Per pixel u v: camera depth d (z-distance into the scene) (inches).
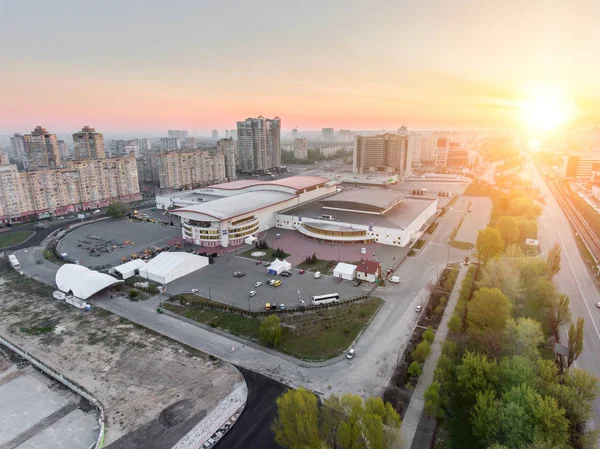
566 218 6879.9
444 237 5733.3
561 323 2903.5
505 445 1806.1
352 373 2581.2
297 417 1737.2
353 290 3860.7
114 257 5147.6
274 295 3782.0
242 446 2016.5
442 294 3720.5
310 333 3078.2
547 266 3617.1
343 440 1710.1
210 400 2359.7
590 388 1982.0
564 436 1761.8
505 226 5147.6
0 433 2162.9
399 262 4645.7
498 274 3464.6
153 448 2010.3
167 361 2755.9
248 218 5831.7
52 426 2207.2
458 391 2198.6
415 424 2132.1
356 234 5502.0
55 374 2628.0
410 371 2420.0
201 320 3336.6
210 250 5280.5
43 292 4040.4
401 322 3225.9
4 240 6117.1
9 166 7096.5
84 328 3253.0
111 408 2313.0
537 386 2055.9
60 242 5915.4
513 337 2529.5
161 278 4138.8
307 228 5949.8
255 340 3004.4
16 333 3196.4
